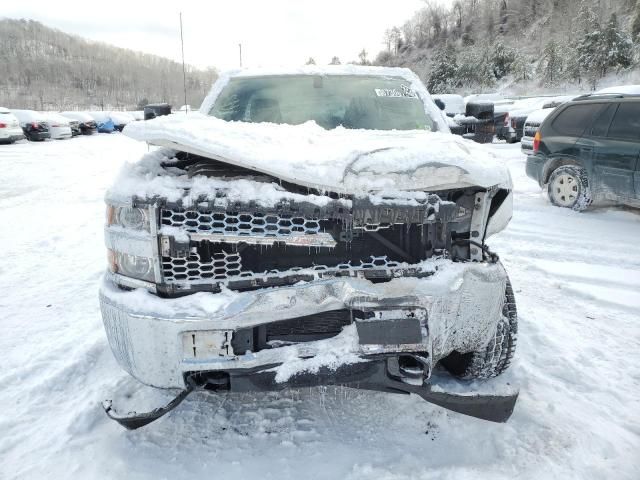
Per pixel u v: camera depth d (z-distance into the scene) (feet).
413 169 6.57
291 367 6.34
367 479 6.61
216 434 7.55
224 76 12.74
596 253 17.19
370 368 6.48
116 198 6.64
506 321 7.76
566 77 165.17
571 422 7.86
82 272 15.78
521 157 42.68
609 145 21.18
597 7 192.85
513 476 6.70
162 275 6.49
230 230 6.46
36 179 36.09
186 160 7.51
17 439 7.57
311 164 6.50
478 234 7.10
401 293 6.41
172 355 6.31
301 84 12.16
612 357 10.12
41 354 10.21
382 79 12.50
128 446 7.29
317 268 6.74
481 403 7.36
